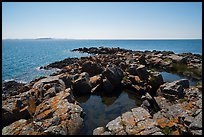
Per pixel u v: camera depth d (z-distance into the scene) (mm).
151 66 39281
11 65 51844
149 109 17328
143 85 23516
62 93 18641
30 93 17531
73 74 27984
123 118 13836
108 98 21734
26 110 15227
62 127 13078
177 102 17859
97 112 17812
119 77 25188
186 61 38875
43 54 86750
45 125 12938
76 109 15859
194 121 12375
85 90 23109
